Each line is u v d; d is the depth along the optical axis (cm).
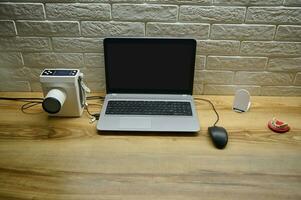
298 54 102
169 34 100
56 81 91
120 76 101
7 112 101
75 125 95
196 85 111
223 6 94
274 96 112
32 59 107
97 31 100
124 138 89
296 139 89
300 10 94
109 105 99
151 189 72
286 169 78
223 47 102
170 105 99
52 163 80
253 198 70
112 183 73
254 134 91
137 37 97
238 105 102
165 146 86
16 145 86
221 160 81
